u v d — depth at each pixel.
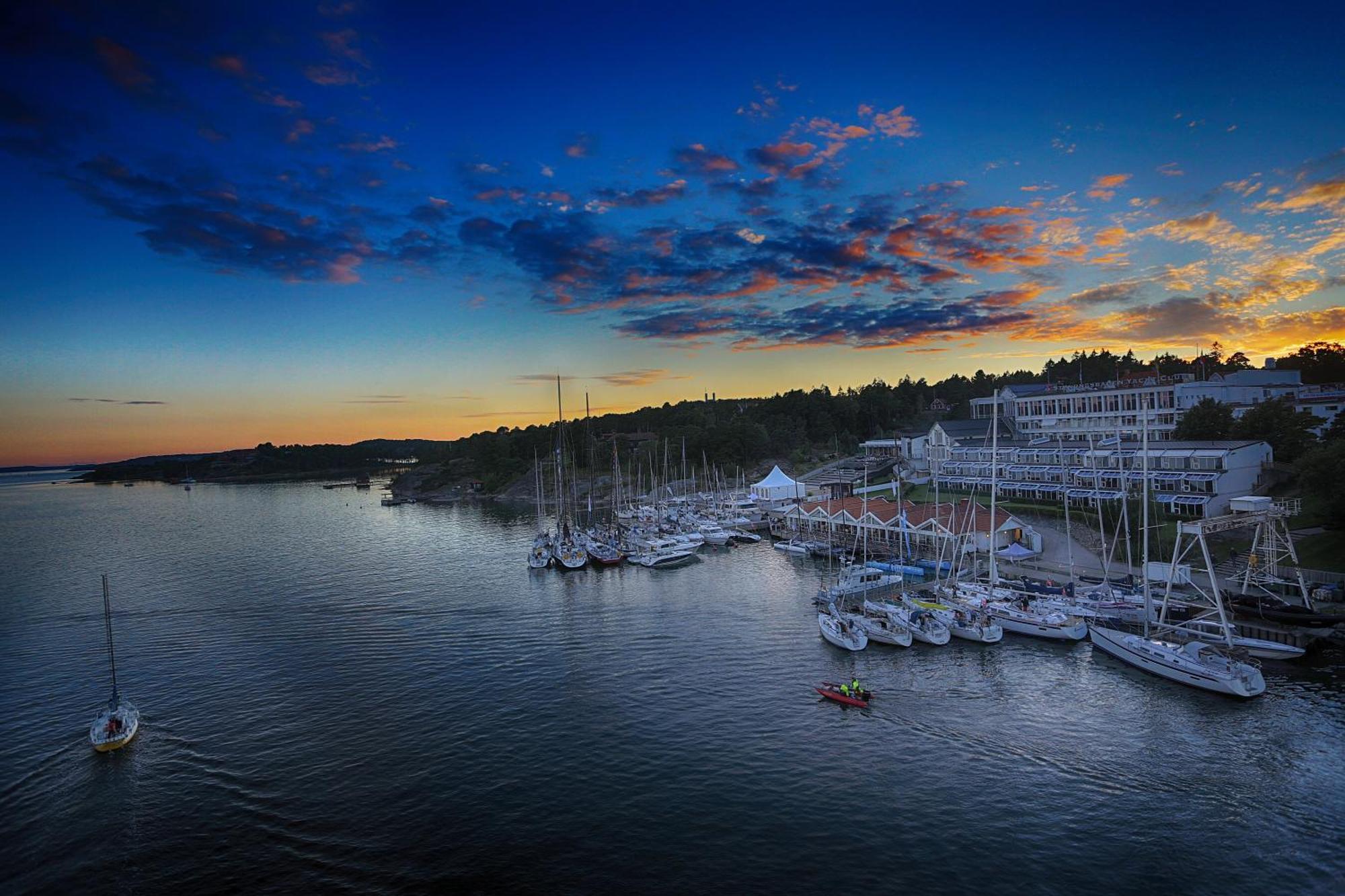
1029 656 77.75
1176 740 57.06
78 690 76.06
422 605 109.06
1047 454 162.00
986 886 40.75
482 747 59.97
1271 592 83.56
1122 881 40.94
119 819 50.66
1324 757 53.56
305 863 45.03
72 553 171.50
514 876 43.06
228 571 142.00
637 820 48.56
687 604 103.94
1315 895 39.34
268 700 71.75
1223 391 161.00
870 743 58.56
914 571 113.50
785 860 43.72
